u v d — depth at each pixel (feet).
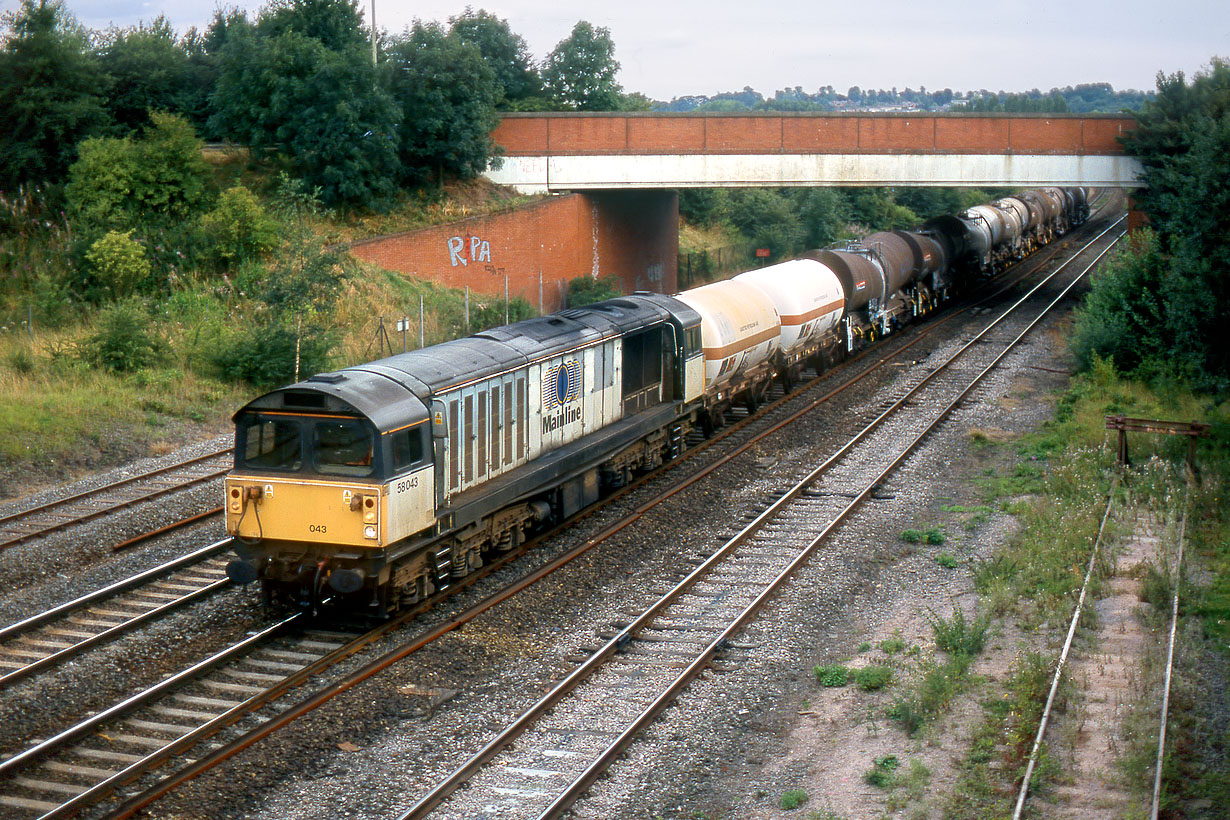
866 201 301.22
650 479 91.09
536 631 58.75
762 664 54.90
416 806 39.68
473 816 39.78
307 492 55.21
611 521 78.95
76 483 85.30
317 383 56.08
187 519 75.87
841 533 76.38
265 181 159.43
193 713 47.73
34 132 145.28
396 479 55.57
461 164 173.27
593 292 178.40
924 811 39.75
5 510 77.66
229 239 137.28
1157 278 127.34
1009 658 54.60
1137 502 79.36
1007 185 187.42
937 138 185.78
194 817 39.40
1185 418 104.47
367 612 58.65
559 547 72.49
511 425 69.67
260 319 122.01
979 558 70.95
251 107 157.89
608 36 251.19
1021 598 62.80
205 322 120.47
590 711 48.96
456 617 59.11
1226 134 99.35
